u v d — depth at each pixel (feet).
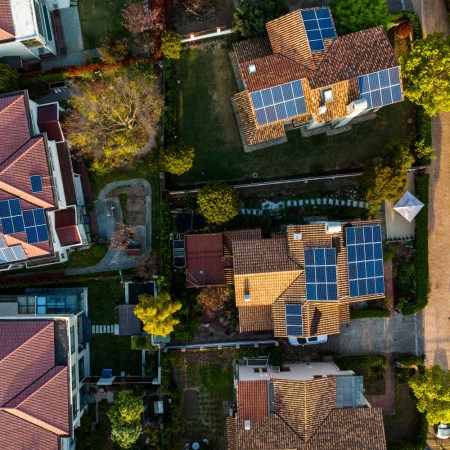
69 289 147.13
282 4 133.80
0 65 131.64
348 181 145.48
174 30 143.84
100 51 136.98
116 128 138.72
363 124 144.77
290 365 143.02
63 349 131.13
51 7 144.56
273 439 125.70
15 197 127.65
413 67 127.13
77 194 143.13
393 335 146.41
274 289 130.93
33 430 128.26
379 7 127.24
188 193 145.18
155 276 143.54
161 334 130.72
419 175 142.61
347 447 124.88
